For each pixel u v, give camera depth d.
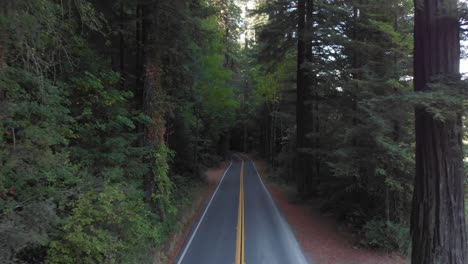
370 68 14.28
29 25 5.15
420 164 6.00
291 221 15.95
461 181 5.79
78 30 10.55
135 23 13.95
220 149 60.72
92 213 6.86
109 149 10.01
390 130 12.03
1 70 5.20
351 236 13.31
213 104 27.55
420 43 6.10
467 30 5.96
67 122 8.71
